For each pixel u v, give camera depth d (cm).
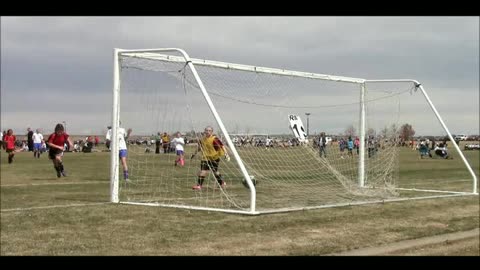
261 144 1706
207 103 1176
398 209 1262
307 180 1803
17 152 4991
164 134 1614
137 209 1151
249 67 1427
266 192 1538
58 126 2112
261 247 845
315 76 1636
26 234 881
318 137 1886
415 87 1772
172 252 796
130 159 1745
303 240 903
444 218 1175
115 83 1330
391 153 1917
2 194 1473
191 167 2050
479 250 902
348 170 1856
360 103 1852
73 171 2483
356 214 1162
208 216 1076
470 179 2233
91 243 830
